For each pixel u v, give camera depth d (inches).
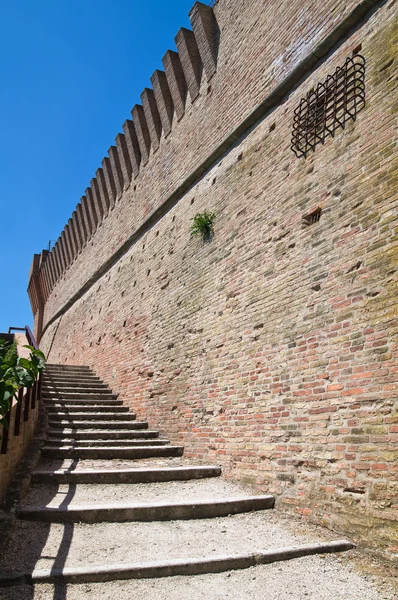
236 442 308.3
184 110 498.9
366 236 235.8
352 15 277.4
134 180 632.4
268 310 302.0
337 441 228.7
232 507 247.6
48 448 335.3
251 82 375.9
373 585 167.8
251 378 306.0
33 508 218.8
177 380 410.6
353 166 254.1
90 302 775.1
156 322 484.1
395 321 211.0
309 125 293.7
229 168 393.1
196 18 461.1
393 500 193.8
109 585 164.6
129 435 401.4
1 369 204.2
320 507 229.1
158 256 515.2
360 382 222.8
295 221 292.8
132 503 238.1
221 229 385.4
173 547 197.6
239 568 182.5
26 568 167.6
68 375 631.8
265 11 370.6
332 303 249.1
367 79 256.7
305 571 179.9
